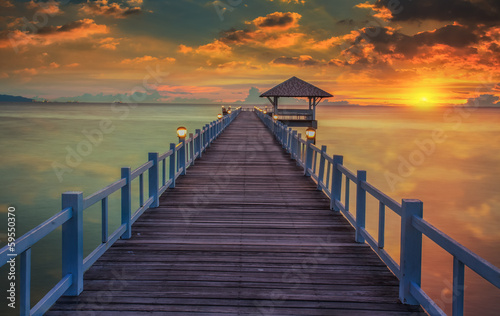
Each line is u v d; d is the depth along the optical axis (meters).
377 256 4.75
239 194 8.23
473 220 17.72
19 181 23.75
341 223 6.19
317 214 6.72
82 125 74.31
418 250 3.41
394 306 3.47
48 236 14.23
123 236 5.34
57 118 103.62
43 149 38.19
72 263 3.57
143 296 3.62
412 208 3.38
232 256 4.71
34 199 19.50
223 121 25.44
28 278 2.78
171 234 5.56
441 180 27.34
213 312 3.36
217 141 19.19
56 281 10.65
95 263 4.42
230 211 6.89
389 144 49.75
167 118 113.75
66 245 3.56
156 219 6.33
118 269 4.26
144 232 5.64
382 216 4.28
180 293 3.70
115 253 4.76
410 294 3.46
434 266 12.14
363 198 5.24
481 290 10.72
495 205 20.53
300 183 9.45
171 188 8.84
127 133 56.72
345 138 57.94
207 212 6.81
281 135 17.67
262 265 4.43
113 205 17.81
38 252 12.66
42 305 3.03
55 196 20.06
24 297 2.76
